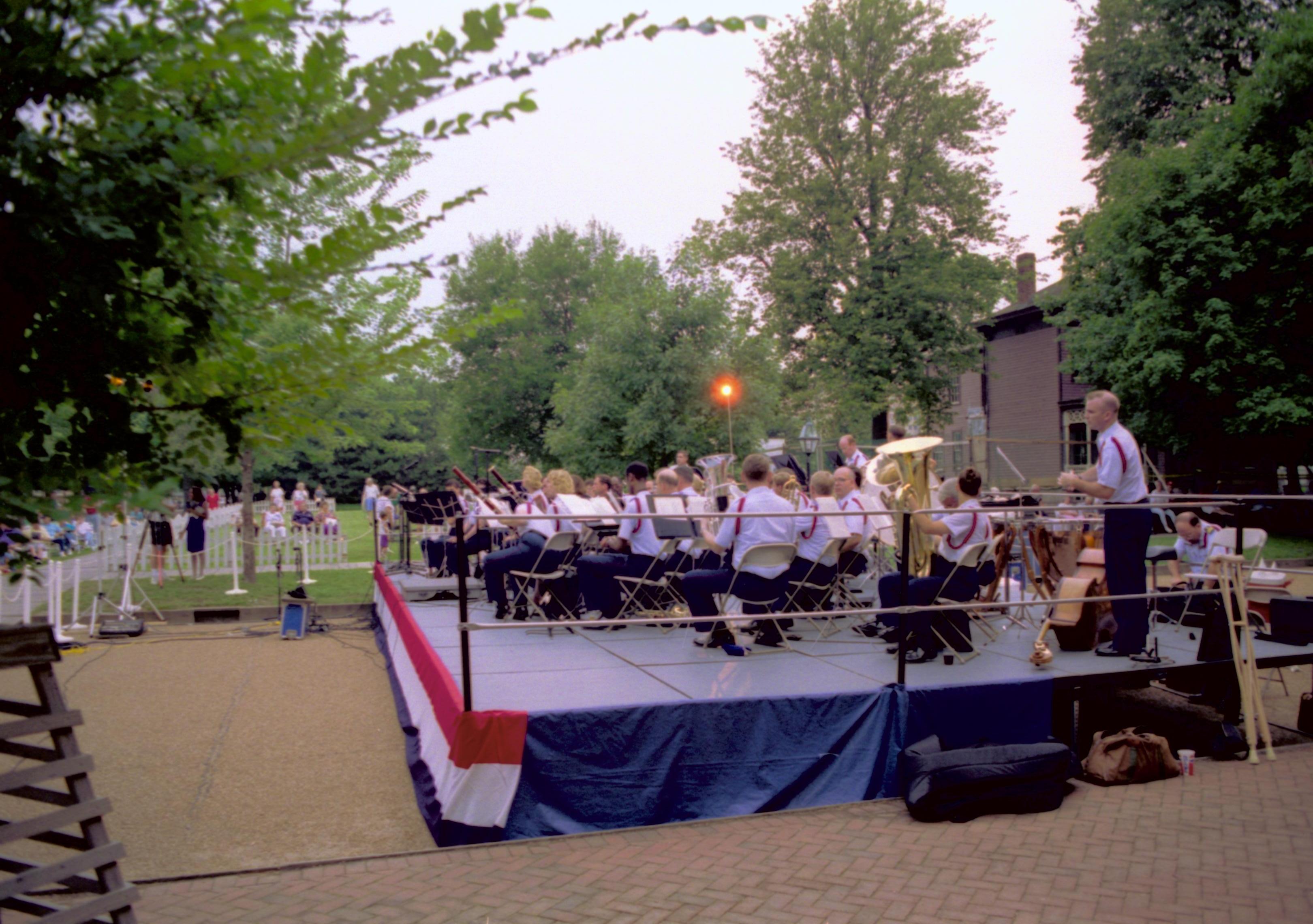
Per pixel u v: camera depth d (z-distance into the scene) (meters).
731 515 4.97
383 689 8.91
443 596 10.93
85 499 1.85
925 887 4.21
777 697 5.30
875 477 9.61
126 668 9.92
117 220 1.62
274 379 1.97
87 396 1.88
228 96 1.77
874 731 5.45
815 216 28.56
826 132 28.16
